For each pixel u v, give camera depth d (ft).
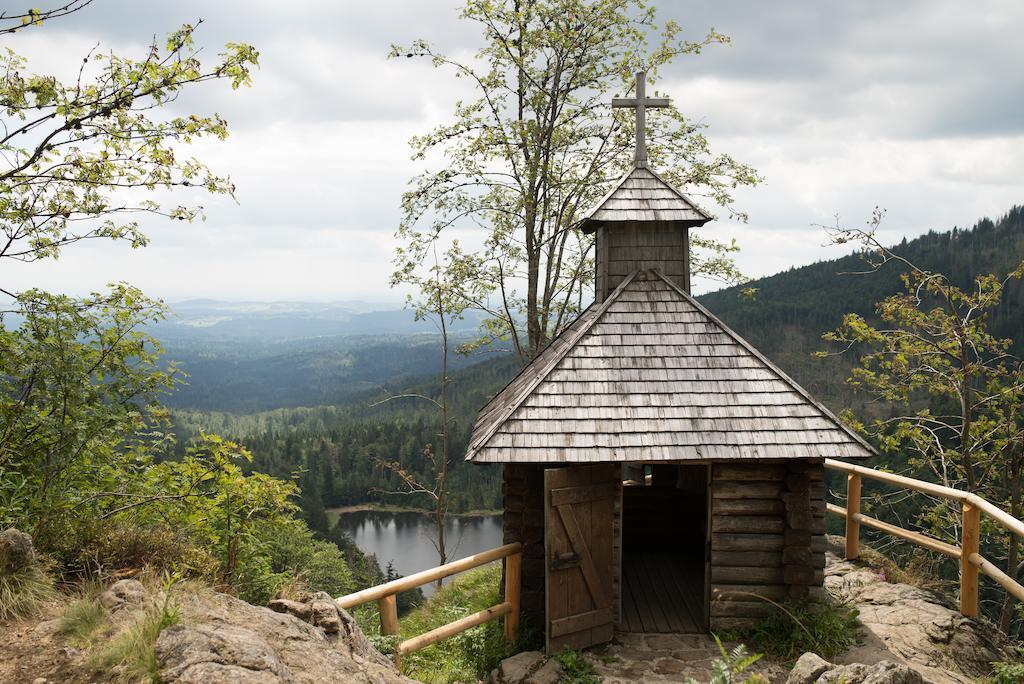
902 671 16.72
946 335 49.19
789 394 27.25
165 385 26.37
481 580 42.06
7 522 19.58
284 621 15.31
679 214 31.73
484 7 52.75
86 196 24.62
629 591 31.40
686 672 24.00
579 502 25.63
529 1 52.95
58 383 22.24
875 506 53.01
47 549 18.16
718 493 26.78
